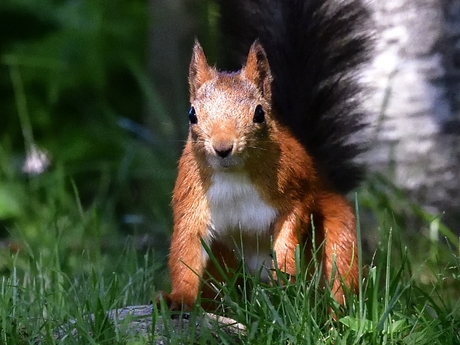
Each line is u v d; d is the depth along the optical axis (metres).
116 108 17.89
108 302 8.45
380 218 11.37
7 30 17.34
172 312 7.84
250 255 8.59
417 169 12.11
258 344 7.27
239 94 8.03
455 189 11.99
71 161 16.45
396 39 12.06
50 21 17.44
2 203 14.85
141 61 17.25
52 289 8.91
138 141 14.99
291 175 8.25
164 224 12.32
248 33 10.38
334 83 10.08
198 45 8.48
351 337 7.52
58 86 16.94
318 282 7.93
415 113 12.09
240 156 7.82
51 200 12.99
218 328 7.31
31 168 15.94
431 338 7.46
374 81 12.16
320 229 8.66
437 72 11.98
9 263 10.16
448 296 8.96
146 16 17.56
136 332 7.63
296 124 9.87
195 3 14.35
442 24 11.91
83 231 12.27
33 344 7.46
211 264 8.58
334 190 9.08
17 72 16.66
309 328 7.39
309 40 10.10
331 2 10.14
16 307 8.19
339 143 10.05
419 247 11.12
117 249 12.29
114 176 16.09
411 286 8.49
